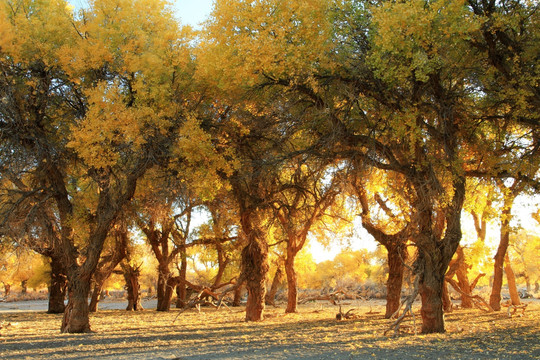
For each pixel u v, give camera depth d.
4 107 14.92
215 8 12.73
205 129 16.55
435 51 11.11
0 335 16.08
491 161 13.52
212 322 20.97
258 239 20.66
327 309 30.91
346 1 12.89
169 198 18.62
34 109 16.17
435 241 13.83
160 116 15.02
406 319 19.67
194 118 14.95
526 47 11.88
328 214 22.92
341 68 13.06
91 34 15.33
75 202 21.55
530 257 50.84
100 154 14.36
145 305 48.81
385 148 14.17
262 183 18.30
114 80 14.90
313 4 12.22
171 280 33.31
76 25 16.25
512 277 28.30
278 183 18.89
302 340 13.13
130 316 26.41
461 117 14.04
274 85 14.17
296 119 14.54
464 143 14.63
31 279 46.50
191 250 36.88
